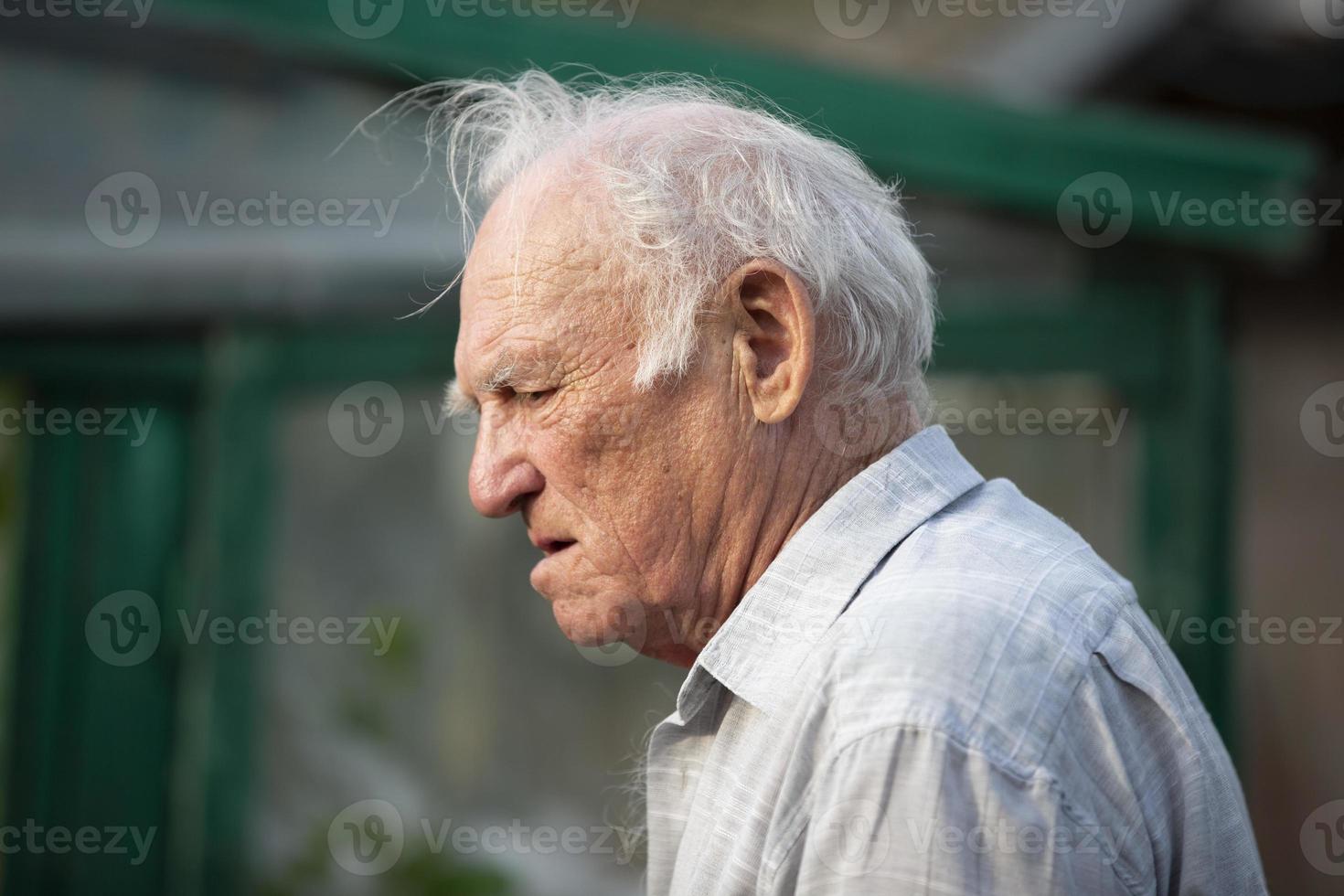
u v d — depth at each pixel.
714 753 4.52
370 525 17.08
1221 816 4.21
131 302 11.84
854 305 4.76
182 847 13.11
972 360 12.37
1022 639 3.92
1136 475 12.50
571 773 19.14
